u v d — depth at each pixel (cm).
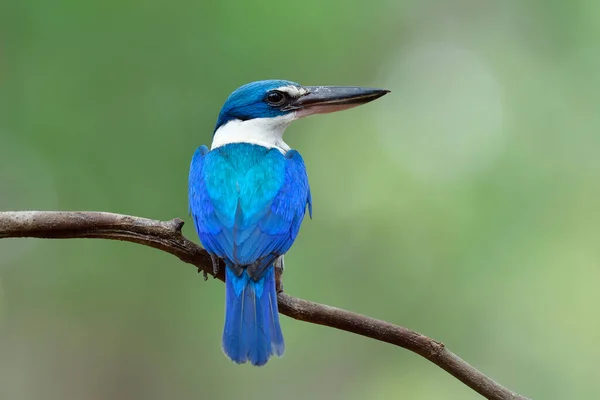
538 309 1586
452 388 1686
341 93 778
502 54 1842
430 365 1712
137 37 1448
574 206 1630
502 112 1756
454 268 1595
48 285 1566
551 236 1590
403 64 1778
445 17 1872
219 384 1709
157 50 1454
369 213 1648
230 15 1470
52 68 1427
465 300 1609
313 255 1652
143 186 1448
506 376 1609
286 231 643
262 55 1498
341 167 1684
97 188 1446
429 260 1609
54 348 1648
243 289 586
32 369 1656
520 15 1866
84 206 1441
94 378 1670
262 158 678
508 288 1590
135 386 1672
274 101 773
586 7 1781
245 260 597
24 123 1420
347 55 1664
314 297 1639
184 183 1455
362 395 1734
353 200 1664
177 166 1454
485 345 1614
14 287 1556
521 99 1777
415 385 1709
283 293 598
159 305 1592
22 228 561
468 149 1691
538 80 1792
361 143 1695
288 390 1745
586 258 1573
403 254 1623
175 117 1461
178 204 1454
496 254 1580
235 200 639
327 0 1584
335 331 1725
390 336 573
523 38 1853
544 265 1573
